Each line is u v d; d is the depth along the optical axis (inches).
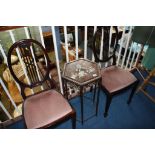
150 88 90.8
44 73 60.5
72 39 92.0
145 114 76.3
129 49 93.4
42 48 51.5
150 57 76.3
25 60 50.2
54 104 52.7
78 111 77.9
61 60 89.5
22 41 46.8
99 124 71.6
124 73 68.2
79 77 54.0
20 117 72.5
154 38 68.1
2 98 73.5
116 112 77.3
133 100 83.5
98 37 65.3
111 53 75.3
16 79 51.0
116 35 65.4
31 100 54.3
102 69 70.6
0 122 67.6
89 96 85.8
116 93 61.8
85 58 70.1
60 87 74.7
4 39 70.4
